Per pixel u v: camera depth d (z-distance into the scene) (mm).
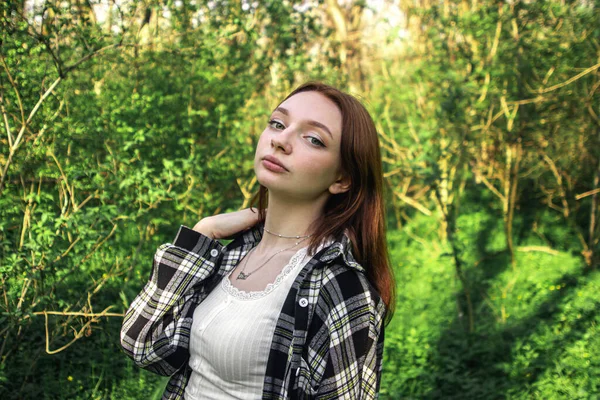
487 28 6246
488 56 6516
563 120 6836
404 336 4848
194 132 5230
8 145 3463
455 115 5457
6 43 3223
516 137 6488
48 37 3207
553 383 4133
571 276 6016
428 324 5113
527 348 4523
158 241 4879
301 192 1434
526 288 5867
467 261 6590
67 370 3799
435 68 6719
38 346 3805
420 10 6855
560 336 4707
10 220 3600
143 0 3986
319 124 1415
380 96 8055
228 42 5547
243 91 5691
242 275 1490
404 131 7363
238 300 1429
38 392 3578
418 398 4086
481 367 4457
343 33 8523
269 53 6176
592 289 5629
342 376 1311
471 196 8359
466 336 4852
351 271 1381
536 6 6125
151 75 4914
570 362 4297
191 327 1497
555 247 6953
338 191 1473
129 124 4457
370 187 1498
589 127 6758
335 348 1314
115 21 4008
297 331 1322
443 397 4102
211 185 5582
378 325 1404
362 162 1448
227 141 5480
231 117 5566
